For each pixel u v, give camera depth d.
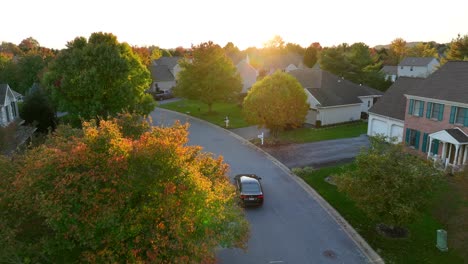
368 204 16.94
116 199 9.44
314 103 42.41
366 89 48.47
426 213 19.92
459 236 14.19
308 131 40.12
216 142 36.28
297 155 31.25
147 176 9.91
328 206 21.48
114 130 10.86
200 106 57.03
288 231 18.67
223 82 48.50
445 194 21.33
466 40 57.00
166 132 11.83
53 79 34.94
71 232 9.33
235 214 13.10
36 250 9.92
